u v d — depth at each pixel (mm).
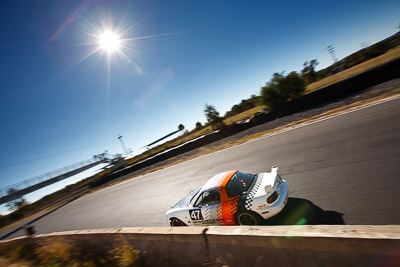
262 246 2680
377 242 1893
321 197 4992
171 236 3668
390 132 7086
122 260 4258
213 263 3170
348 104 13891
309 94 18500
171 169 17312
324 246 2205
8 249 7762
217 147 18406
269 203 4172
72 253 5672
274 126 16609
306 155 8055
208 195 4934
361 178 5180
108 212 11289
